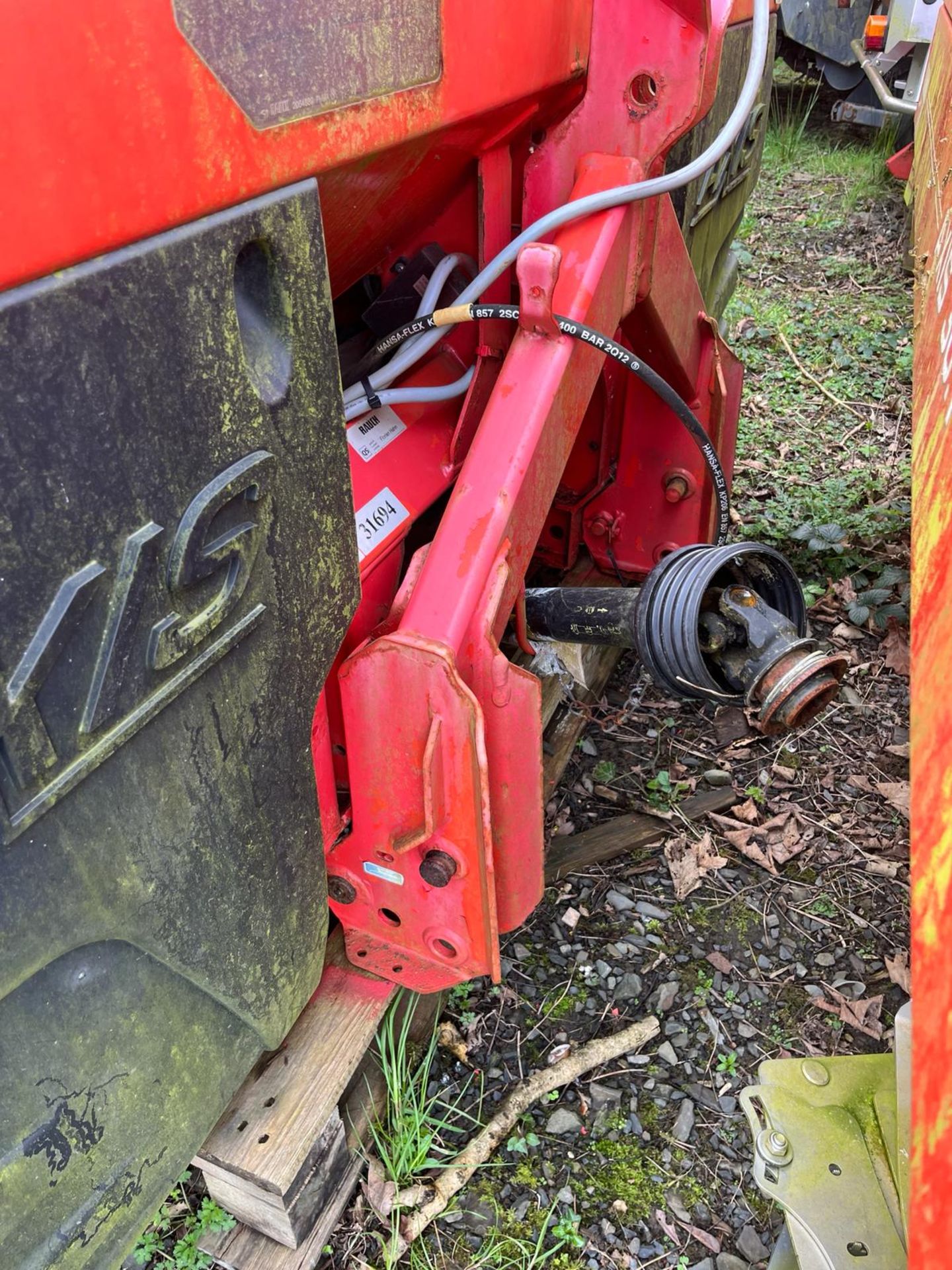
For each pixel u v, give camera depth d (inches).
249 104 34.4
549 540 112.0
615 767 110.7
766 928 93.5
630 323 85.0
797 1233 50.8
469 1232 70.4
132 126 29.1
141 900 38.3
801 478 162.7
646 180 73.4
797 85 349.1
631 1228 70.9
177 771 38.4
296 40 36.7
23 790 30.6
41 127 26.2
